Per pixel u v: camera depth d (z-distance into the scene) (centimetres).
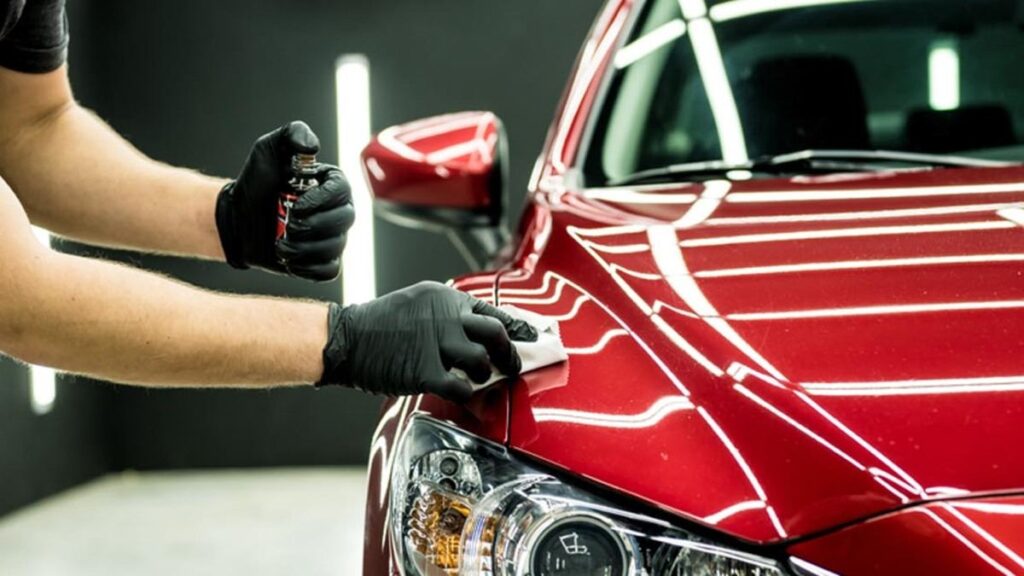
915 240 107
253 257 130
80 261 92
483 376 93
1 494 421
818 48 158
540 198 147
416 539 89
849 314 94
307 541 377
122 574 345
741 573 79
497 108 520
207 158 511
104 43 510
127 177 131
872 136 150
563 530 83
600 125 161
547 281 114
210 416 511
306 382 96
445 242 514
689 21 167
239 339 92
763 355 90
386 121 518
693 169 149
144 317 91
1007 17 157
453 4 514
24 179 131
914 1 161
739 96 156
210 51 509
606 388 91
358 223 511
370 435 511
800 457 82
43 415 453
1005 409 82
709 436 85
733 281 102
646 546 82
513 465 87
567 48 516
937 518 77
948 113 150
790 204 123
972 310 93
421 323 93
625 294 104
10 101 128
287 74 511
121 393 509
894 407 83
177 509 436
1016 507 77
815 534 79
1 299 88
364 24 512
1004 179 125
